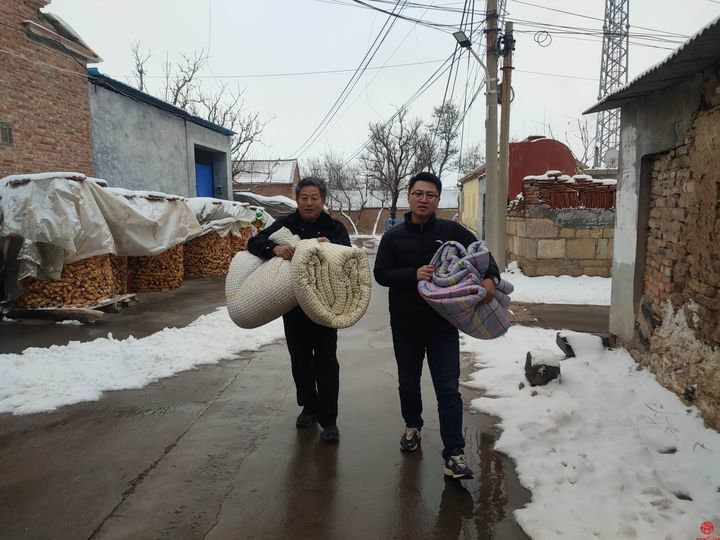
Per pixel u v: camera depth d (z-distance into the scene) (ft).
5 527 7.99
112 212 25.39
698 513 7.86
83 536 7.80
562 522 7.86
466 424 11.89
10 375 14.47
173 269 32.65
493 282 9.62
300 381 11.56
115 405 13.12
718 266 10.41
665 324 12.80
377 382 15.11
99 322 22.62
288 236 11.07
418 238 10.11
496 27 36.11
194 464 10.07
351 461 10.22
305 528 8.07
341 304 10.43
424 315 9.93
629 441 10.23
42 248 21.94
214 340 19.22
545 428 11.02
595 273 36.37
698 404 10.77
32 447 10.75
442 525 8.15
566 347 15.71
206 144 55.57
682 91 12.13
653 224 14.05
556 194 36.52
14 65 29.94
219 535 7.88
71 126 34.47
